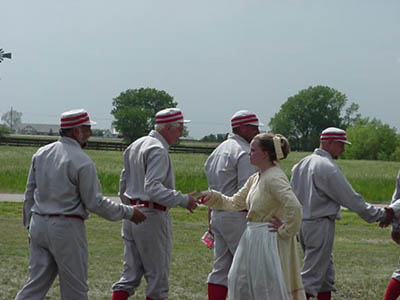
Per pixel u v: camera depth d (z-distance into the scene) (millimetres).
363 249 11812
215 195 5621
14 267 8508
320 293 6973
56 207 5234
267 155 5066
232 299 5117
